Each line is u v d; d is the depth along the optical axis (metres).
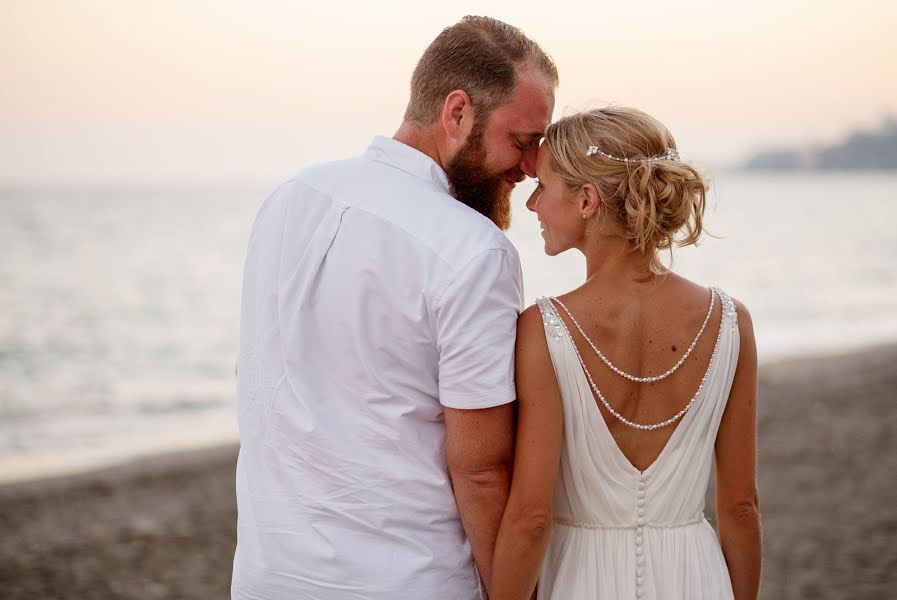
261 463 1.88
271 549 1.84
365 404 1.80
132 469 7.78
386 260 1.77
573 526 1.95
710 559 1.93
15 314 19.95
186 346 16.67
